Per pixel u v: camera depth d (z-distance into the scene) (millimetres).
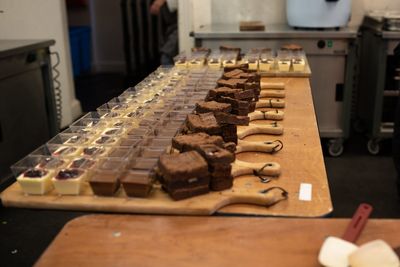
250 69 1730
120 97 1402
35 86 2176
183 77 1617
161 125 1137
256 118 1299
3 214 1920
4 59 1901
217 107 1159
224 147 983
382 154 2504
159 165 894
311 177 957
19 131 2066
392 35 2229
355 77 2771
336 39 2285
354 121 2832
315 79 2373
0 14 2887
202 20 2723
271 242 733
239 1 2734
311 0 2240
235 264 684
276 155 1073
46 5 2898
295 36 2291
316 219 796
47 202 869
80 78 4477
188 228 777
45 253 723
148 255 708
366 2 2707
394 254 645
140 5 4379
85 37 4551
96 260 702
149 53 4516
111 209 852
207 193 874
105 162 937
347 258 662
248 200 863
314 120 1303
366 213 784
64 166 952
